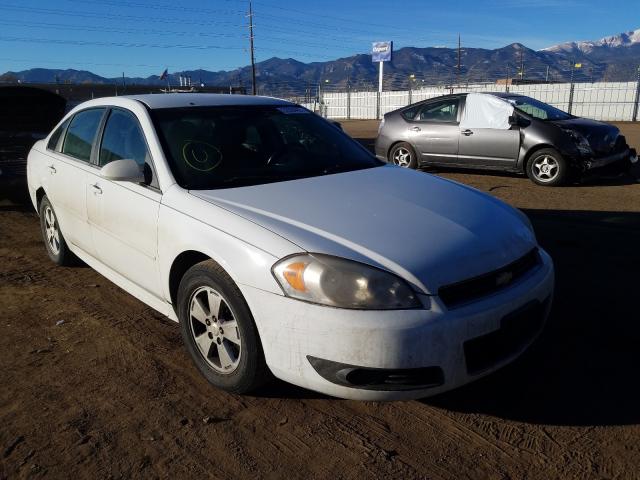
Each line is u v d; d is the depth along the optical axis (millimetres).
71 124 4531
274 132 3809
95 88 46125
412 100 37969
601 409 2713
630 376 2996
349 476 2299
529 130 8680
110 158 3754
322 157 3773
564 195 7996
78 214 4082
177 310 3127
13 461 2418
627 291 4164
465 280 2447
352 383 2385
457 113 9531
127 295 4320
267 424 2654
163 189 3146
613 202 7457
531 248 2902
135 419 2707
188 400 2861
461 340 2369
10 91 8164
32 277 4777
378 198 3025
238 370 2732
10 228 6660
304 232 2588
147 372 3148
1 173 8031
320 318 2348
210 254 2729
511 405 2770
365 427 2623
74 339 3576
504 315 2498
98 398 2893
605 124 8984
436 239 2584
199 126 3566
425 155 9914
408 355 2297
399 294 2330
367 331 2285
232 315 2729
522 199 7773
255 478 2299
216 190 3090
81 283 4602
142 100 3773
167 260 3061
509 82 46969
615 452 2410
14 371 3186
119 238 3527
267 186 3170
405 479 2277
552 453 2416
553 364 3129
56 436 2586
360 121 37750
